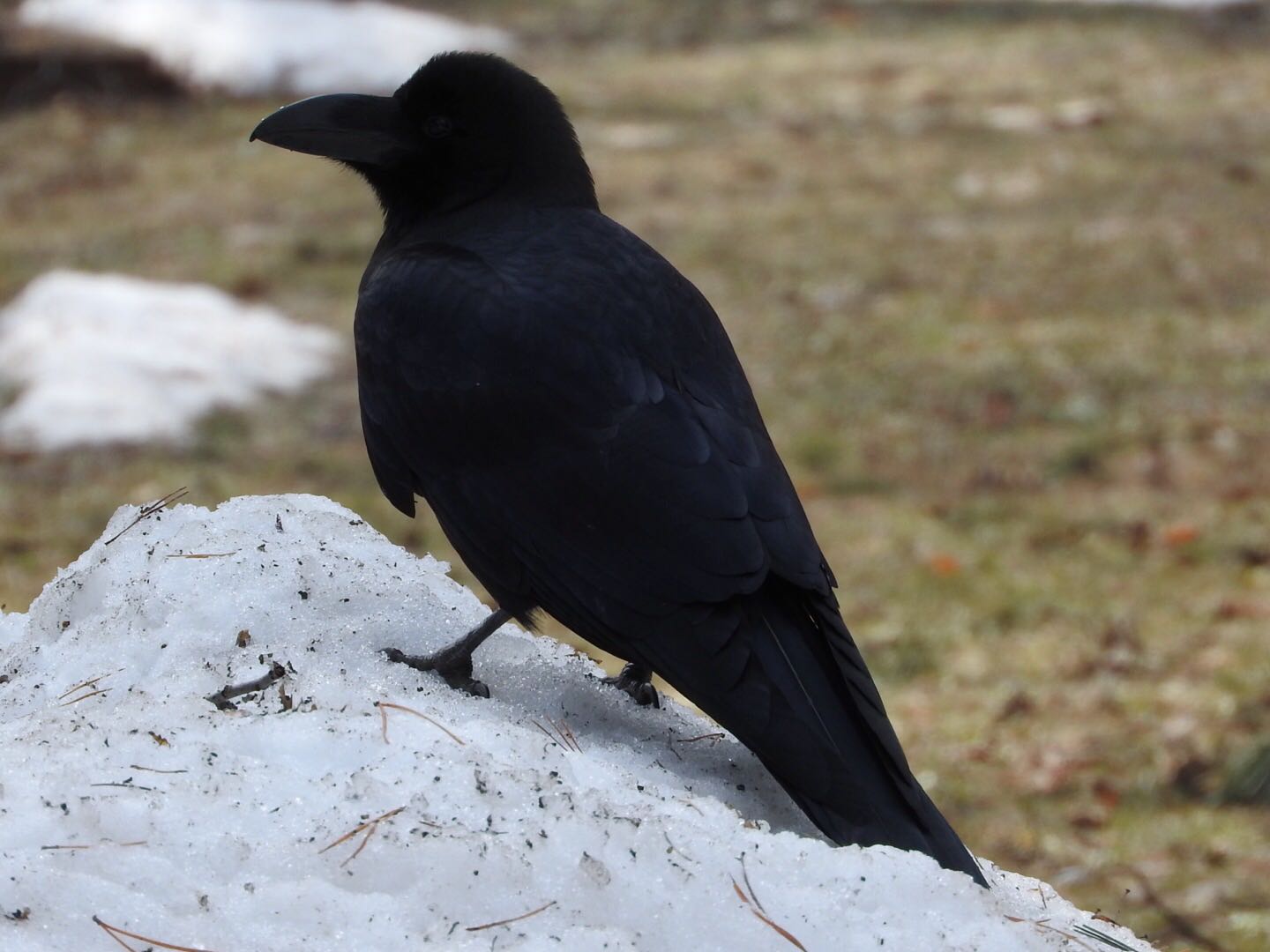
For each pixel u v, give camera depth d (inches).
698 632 220.7
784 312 893.2
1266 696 526.6
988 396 783.1
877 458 725.9
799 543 225.8
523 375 241.6
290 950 171.3
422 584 260.5
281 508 274.2
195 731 206.8
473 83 275.4
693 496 227.1
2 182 1152.8
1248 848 447.2
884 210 1070.4
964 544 646.5
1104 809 470.9
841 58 1496.1
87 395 769.6
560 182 279.7
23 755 197.9
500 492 240.5
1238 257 965.8
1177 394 778.8
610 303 246.7
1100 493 689.0
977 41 1546.5
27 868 173.0
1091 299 904.3
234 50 1398.9
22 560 626.2
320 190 1117.7
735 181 1135.6
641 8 1681.8
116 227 1041.5
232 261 968.9
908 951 183.8
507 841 186.1
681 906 183.8
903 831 203.3
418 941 173.6
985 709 529.7
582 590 230.4
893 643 571.8
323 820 188.7
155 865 178.4
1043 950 189.5
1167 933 405.4
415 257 261.6
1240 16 1604.3
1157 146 1196.5
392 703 221.5
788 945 182.2
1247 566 623.2
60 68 1342.3
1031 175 1135.6
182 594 244.1
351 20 1489.9
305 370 824.3
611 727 244.4
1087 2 1684.3
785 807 231.5
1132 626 577.9
